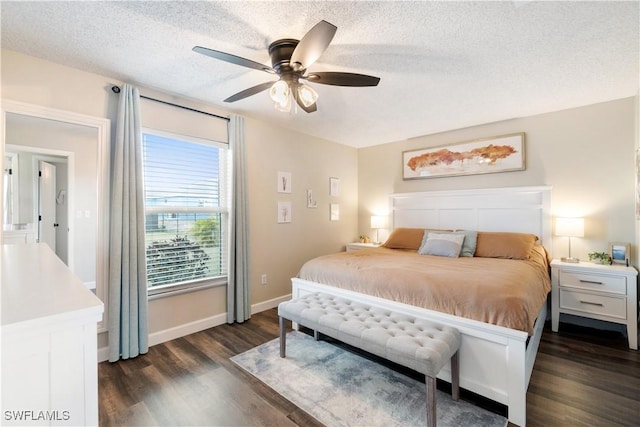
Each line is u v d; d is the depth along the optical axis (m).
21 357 0.63
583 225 2.95
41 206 2.17
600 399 1.81
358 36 1.86
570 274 2.83
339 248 4.68
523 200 3.43
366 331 1.83
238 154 3.21
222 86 2.62
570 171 3.18
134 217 2.44
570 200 3.18
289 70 1.90
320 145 4.39
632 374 2.10
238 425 1.63
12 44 1.95
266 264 3.62
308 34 1.47
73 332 0.69
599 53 2.05
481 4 1.57
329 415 1.70
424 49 2.01
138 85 2.58
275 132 3.73
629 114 2.86
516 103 3.02
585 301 2.75
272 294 3.68
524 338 1.61
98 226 2.35
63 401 0.68
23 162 2.10
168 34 1.84
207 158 3.13
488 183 3.73
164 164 2.81
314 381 2.04
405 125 3.78
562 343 2.63
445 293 1.99
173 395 1.90
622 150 2.90
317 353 2.45
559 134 3.24
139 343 2.45
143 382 2.04
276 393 1.91
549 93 2.77
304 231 4.11
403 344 1.64
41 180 2.17
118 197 2.37
